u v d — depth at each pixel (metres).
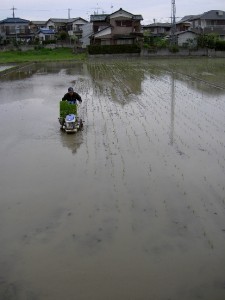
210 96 20.83
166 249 6.20
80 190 8.44
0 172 9.59
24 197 8.16
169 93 22.33
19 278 5.57
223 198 7.96
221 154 10.69
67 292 5.27
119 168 9.68
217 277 5.51
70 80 30.44
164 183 8.73
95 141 12.12
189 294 5.19
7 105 19.25
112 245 6.34
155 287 5.34
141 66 42.34
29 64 48.41
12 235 6.70
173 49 55.41
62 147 11.57
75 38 65.25
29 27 82.31
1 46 67.44
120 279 5.51
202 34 59.69
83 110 17.23
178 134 12.84
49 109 17.73
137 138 12.39
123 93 22.67
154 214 7.34
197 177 9.05
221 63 43.69
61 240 6.52
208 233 6.65
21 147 11.67
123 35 58.81
